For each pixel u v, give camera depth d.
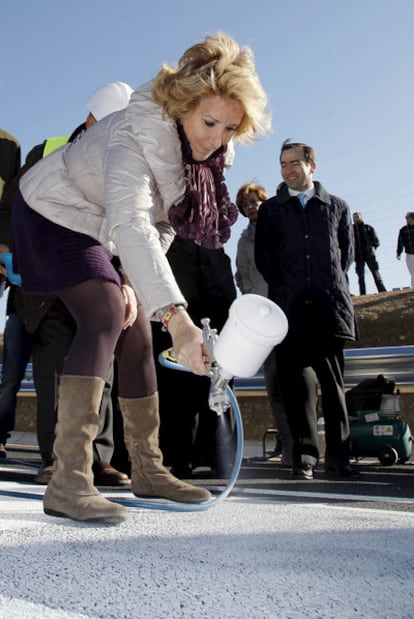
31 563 1.02
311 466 3.66
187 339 1.47
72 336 3.24
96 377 1.67
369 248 9.61
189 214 1.75
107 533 1.29
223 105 1.61
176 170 1.69
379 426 4.63
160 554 1.09
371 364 5.75
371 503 2.47
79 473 1.59
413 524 1.42
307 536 1.26
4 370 4.08
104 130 1.73
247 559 1.06
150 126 1.63
